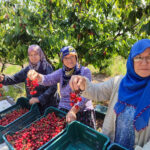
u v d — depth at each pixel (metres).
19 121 1.88
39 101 2.09
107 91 1.23
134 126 0.99
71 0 2.72
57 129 1.51
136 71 0.96
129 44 2.61
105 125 1.24
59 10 2.78
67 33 2.62
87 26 2.51
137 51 0.90
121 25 2.56
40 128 1.60
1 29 3.24
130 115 1.02
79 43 3.05
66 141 1.33
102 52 2.78
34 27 2.64
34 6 3.07
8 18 2.84
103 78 6.53
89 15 2.70
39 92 2.33
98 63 2.96
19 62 3.83
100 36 2.82
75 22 2.58
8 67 9.03
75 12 2.60
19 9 2.65
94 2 2.63
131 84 1.01
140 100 0.96
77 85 1.18
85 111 1.84
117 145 1.01
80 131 1.36
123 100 1.06
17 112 2.20
